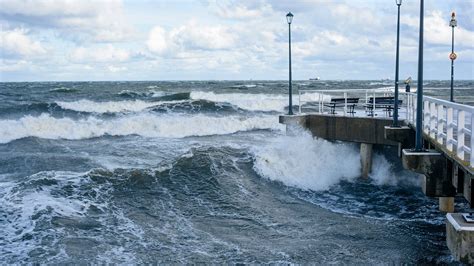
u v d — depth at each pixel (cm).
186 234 1201
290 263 1034
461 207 1459
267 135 3008
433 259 1070
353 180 1797
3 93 6084
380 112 2078
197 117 3238
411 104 1570
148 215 1327
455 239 674
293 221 1332
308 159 1831
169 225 1261
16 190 1372
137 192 1481
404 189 1684
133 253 1064
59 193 1383
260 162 1775
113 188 1478
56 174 1520
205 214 1365
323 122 1916
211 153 1856
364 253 1102
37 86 9238
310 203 1531
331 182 1770
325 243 1162
